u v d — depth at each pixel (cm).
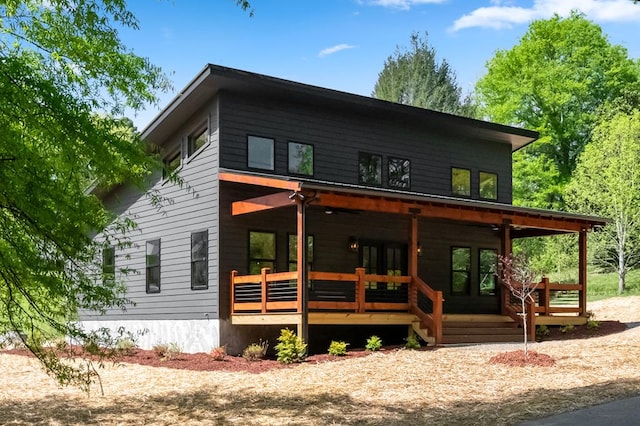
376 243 1944
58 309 788
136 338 1778
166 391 1102
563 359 1312
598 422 733
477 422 798
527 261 2775
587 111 4028
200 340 1686
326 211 1725
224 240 1650
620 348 1438
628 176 3136
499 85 3947
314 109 1838
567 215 1947
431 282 2038
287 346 1373
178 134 1844
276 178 1473
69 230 697
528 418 792
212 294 1653
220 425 854
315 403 962
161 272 1853
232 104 1692
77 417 920
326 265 1814
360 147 1920
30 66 695
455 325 1752
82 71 745
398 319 1642
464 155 2170
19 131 644
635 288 3247
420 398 975
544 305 1986
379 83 4788
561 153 4041
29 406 1002
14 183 634
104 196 2094
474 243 2166
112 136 716
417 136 2058
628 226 3127
